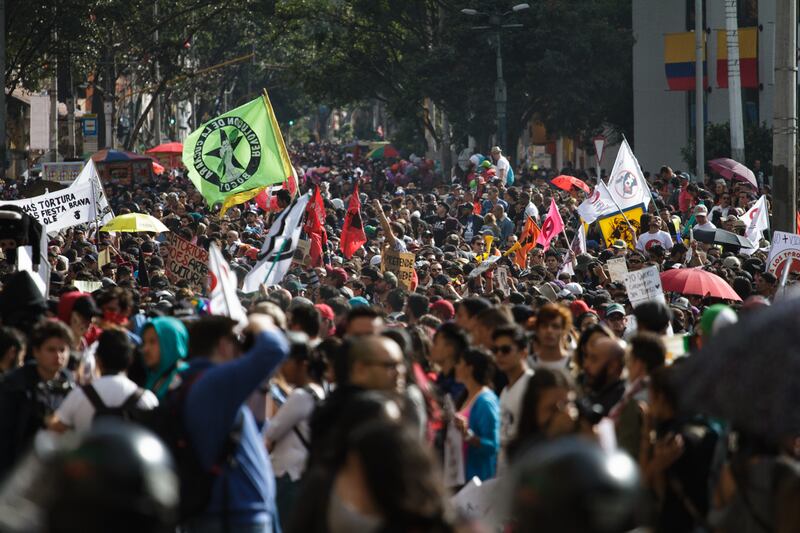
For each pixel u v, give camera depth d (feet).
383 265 162.20
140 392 67.62
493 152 351.05
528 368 79.05
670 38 443.32
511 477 27.43
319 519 41.52
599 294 130.82
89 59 513.04
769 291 142.72
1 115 408.87
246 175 196.13
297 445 72.64
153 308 106.42
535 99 505.66
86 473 24.34
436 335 78.89
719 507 52.11
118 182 441.27
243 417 61.16
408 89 517.14
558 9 484.74
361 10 541.75
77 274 168.66
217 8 576.20
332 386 78.43
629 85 515.50
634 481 25.84
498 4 492.95
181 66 567.18
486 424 73.15
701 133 377.09
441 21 534.37
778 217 186.80
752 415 48.19
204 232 221.05
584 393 72.59
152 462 24.75
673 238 222.28
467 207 263.49
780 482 47.06
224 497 59.52
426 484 32.53
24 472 24.93
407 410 57.62
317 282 157.99
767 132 400.88
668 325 84.64
